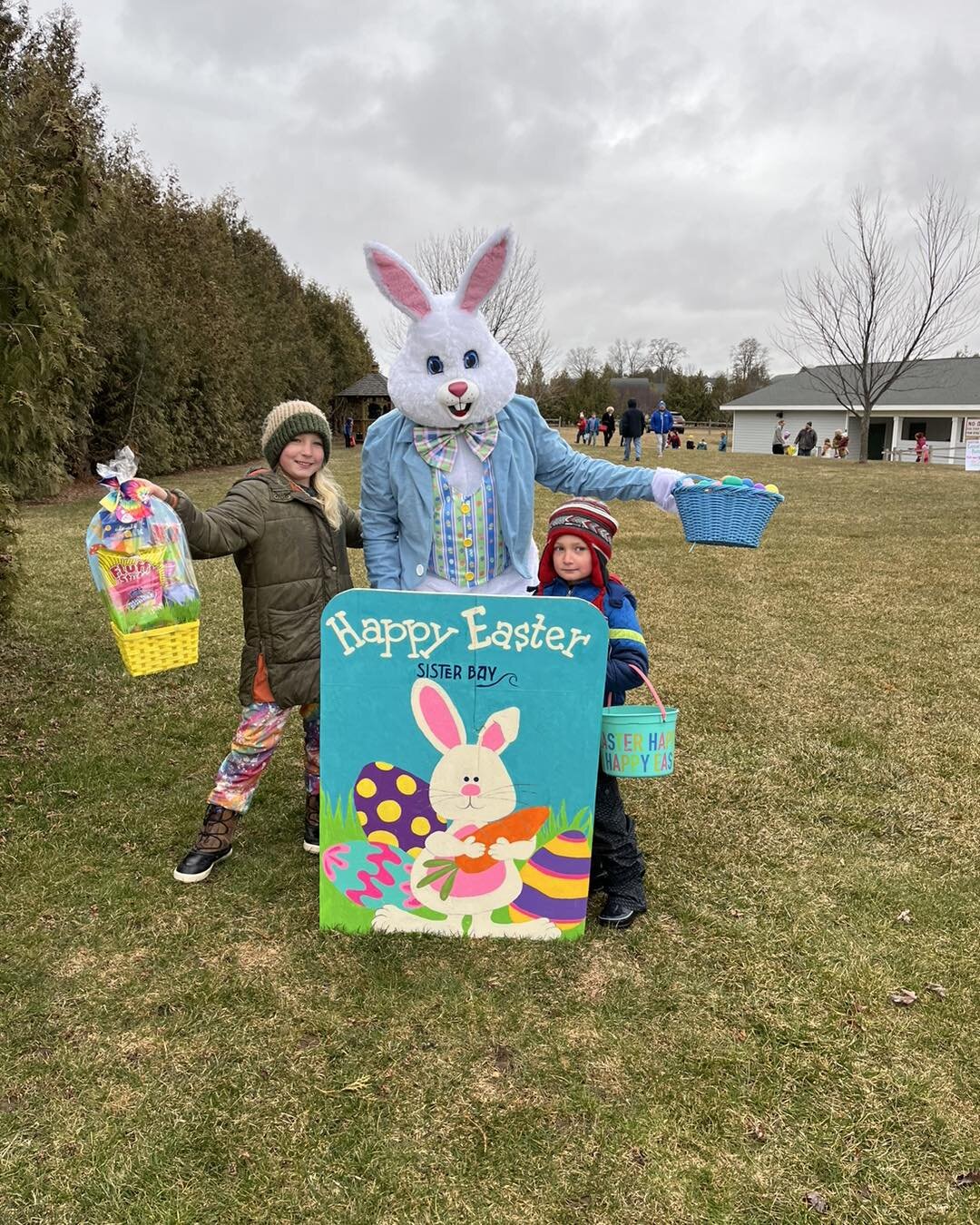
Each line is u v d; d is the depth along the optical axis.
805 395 42.53
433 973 2.51
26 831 3.29
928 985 2.46
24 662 5.30
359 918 2.68
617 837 2.72
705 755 4.03
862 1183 1.85
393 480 2.89
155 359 16.48
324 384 36.03
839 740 4.19
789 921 2.77
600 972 2.52
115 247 16.17
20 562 5.46
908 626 6.20
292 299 34.91
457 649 2.47
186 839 3.26
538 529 10.82
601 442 33.78
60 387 5.25
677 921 2.78
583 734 2.51
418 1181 1.85
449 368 2.73
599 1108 2.04
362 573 8.84
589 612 2.43
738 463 21.39
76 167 5.17
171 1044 2.22
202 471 20.48
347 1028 2.29
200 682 5.01
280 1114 2.01
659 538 10.26
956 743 4.15
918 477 17.23
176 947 2.62
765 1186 1.84
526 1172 1.87
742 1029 2.29
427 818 2.59
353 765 2.56
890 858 3.16
